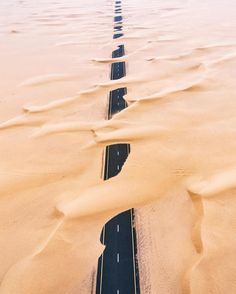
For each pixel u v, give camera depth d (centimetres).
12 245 2477
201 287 2077
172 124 4034
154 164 3312
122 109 4703
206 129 3834
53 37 9406
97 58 7288
